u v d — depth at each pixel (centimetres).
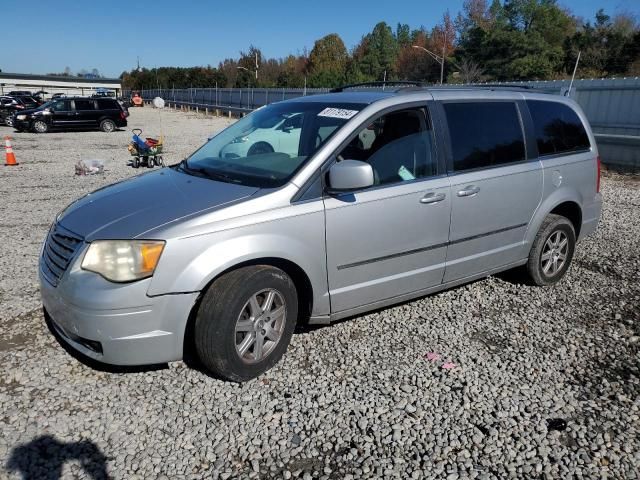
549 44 5481
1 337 387
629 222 751
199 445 280
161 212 321
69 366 350
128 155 1534
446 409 314
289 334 353
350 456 274
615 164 1316
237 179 362
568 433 295
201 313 314
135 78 10794
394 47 8069
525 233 471
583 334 410
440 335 404
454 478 261
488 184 427
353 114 374
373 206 364
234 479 258
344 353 375
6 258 566
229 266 312
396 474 263
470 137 425
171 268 300
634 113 1435
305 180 342
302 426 296
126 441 281
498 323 426
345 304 373
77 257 309
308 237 339
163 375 341
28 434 284
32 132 2327
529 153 465
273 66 9400
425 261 404
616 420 307
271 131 412
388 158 379
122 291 295
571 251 517
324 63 8725
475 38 5512
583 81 1547
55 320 325
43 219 747
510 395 329
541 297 480
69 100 2362
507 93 465
